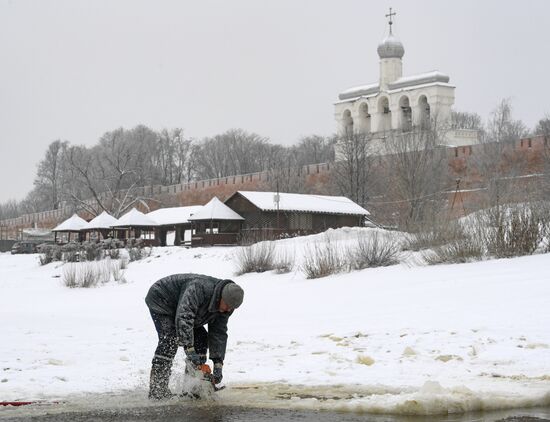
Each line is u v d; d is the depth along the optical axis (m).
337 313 20.70
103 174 134.00
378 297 24.06
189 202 120.06
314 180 102.62
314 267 37.06
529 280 22.97
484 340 13.31
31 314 25.12
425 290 24.17
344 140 94.94
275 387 9.95
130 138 159.75
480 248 32.72
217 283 8.92
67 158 155.75
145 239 84.75
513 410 8.51
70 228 95.44
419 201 76.44
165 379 9.20
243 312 23.27
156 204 124.69
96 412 8.57
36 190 185.50
